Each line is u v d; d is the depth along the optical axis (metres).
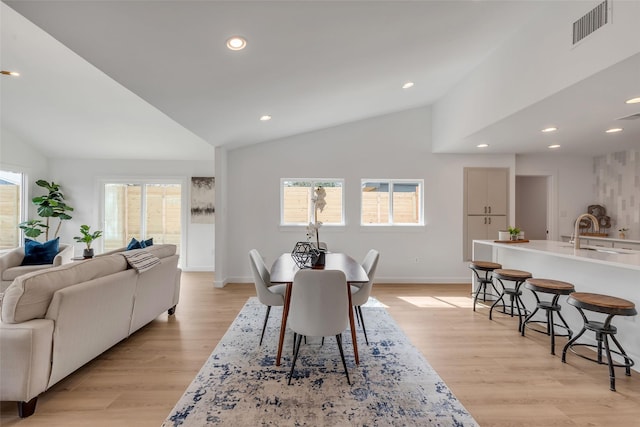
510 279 3.07
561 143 4.22
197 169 5.93
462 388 2.01
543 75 2.47
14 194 5.23
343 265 2.83
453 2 2.12
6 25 2.67
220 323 3.19
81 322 2.03
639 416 1.74
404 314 3.49
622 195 4.71
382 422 1.67
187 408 1.79
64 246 4.53
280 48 2.27
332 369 2.25
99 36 1.86
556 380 2.11
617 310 1.97
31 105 4.20
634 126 3.32
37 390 1.73
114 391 1.96
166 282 3.21
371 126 5.09
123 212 5.89
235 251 5.03
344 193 5.08
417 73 3.43
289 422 1.67
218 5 1.71
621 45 1.81
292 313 2.08
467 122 3.78
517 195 6.49
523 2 2.36
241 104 3.22
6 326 1.69
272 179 5.04
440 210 5.11
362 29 2.21
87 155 5.67
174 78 2.47
